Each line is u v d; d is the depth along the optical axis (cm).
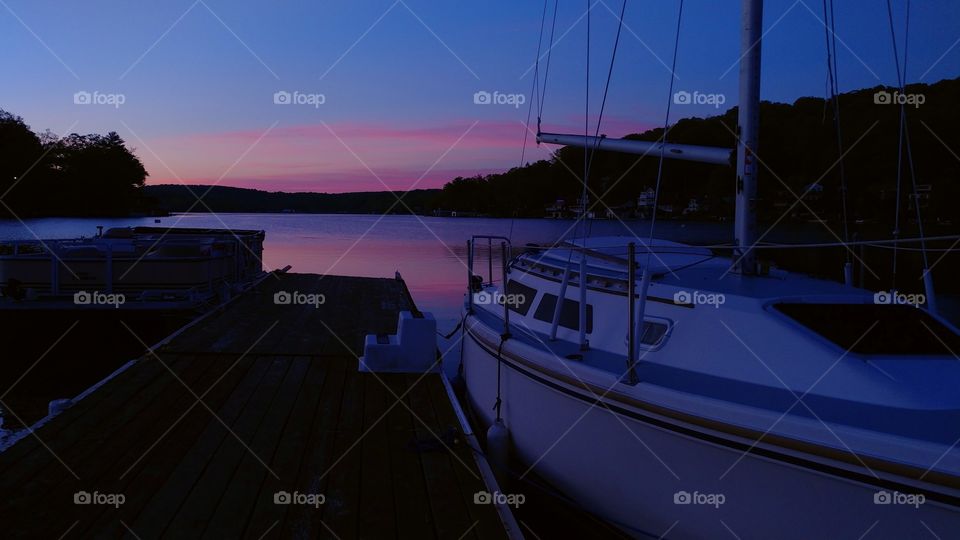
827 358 349
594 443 419
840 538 299
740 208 459
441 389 635
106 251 1004
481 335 601
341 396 605
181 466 429
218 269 1160
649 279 467
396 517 368
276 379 659
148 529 341
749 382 367
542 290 579
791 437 308
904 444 276
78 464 426
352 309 1146
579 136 588
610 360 445
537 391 477
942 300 1178
